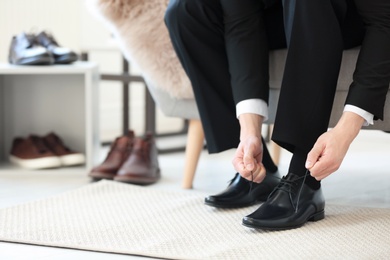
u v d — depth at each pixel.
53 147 2.86
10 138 3.01
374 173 2.76
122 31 2.35
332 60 1.76
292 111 1.77
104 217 1.96
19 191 2.42
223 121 2.07
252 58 1.90
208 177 2.69
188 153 2.46
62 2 3.84
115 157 2.64
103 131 4.24
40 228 1.84
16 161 2.85
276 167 2.15
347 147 1.71
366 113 1.72
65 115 2.98
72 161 2.83
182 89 2.33
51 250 1.68
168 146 3.53
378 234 1.73
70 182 2.60
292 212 1.78
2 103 3.00
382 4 1.73
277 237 1.71
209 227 1.84
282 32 2.01
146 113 3.49
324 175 1.71
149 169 2.59
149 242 1.71
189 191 2.41
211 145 2.09
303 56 1.76
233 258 1.57
